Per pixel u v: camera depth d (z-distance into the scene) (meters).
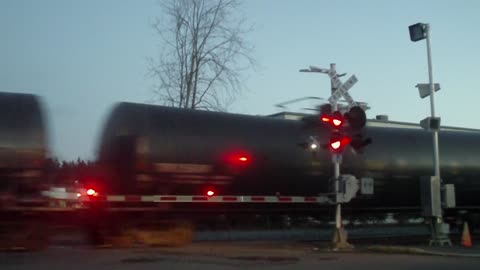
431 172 24.19
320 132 21.45
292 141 20.97
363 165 22.70
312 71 18.19
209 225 20.80
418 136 24.62
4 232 16.25
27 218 16.50
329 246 18.30
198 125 19.45
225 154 19.55
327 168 21.50
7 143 16.17
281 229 23.44
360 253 16.44
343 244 17.69
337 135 17.58
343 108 18.30
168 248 17.53
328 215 22.27
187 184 18.78
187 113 19.66
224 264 13.59
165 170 18.42
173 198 18.58
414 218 26.75
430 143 24.59
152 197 18.23
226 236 22.73
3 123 16.27
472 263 14.12
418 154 24.11
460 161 25.28
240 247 18.17
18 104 16.69
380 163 23.12
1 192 16.00
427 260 14.73
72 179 17.80
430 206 19.52
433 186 19.56
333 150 17.78
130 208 17.97
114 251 16.28
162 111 19.14
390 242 21.64
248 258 14.91
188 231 18.84
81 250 16.55
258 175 20.17
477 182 25.50
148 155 18.17
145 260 14.15
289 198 20.91
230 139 19.81
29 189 16.39
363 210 23.19
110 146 18.00
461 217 26.00
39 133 16.62
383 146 23.45
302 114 26.91
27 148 16.38
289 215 21.67
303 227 23.64
